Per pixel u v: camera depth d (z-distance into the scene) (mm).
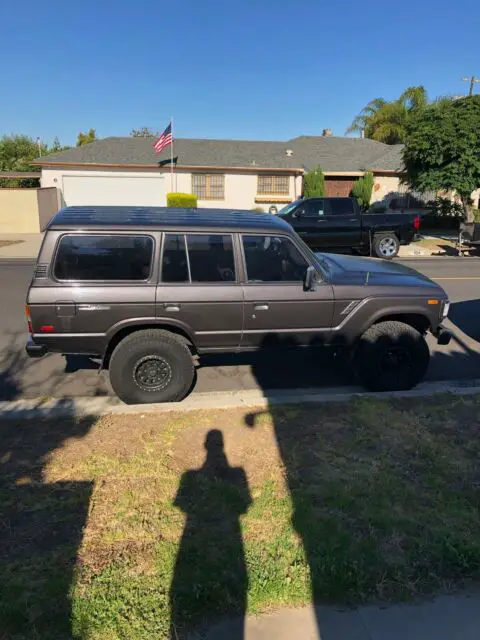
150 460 3703
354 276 5195
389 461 3754
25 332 7527
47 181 26109
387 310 5047
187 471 3568
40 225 22891
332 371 5977
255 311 4789
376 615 2420
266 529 2957
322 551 2762
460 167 19281
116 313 4566
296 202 15141
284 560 2701
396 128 37406
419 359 5180
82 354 4707
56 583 2531
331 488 3371
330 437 4094
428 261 15609
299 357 6422
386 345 5066
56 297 4473
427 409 4641
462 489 3424
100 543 2844
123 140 29156
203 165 26172
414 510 3182
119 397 4820
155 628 2309
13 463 3668
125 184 26219
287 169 26312
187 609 2402
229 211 5438
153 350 4676
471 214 21719
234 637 2289
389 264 5996
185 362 4766
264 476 3520
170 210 5285
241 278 4762
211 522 3021
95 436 4070
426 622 2391
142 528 2965
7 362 6230
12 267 13648
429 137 19750
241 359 6340
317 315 4934
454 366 6312
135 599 2443
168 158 27141
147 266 4605
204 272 4707
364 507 3184
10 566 2666
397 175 26797
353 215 15016
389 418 4438
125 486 3385
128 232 4543
